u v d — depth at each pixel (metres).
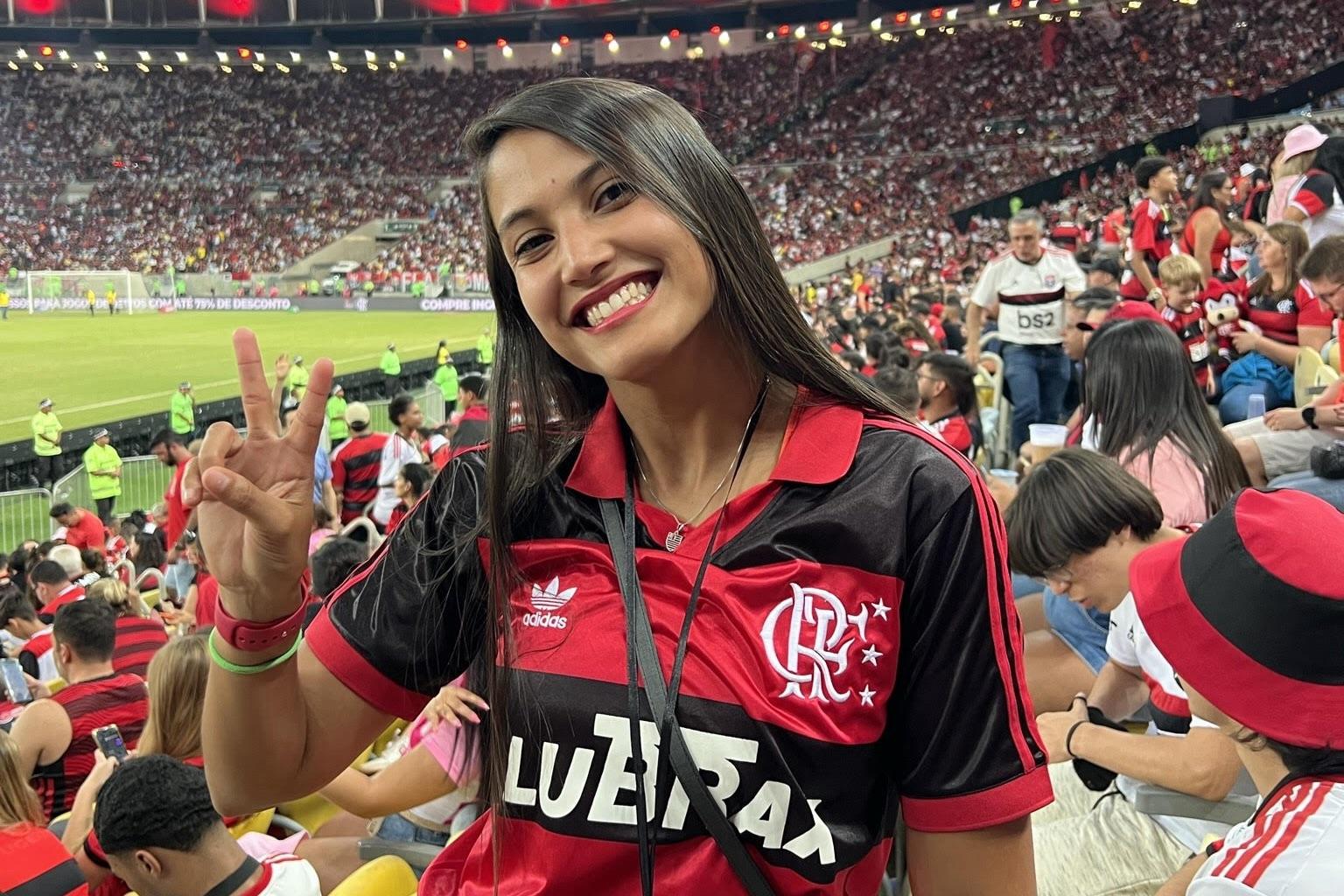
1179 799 2.28
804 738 1.07
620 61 55.25
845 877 1.11
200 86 59.25
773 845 1.06
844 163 44.66
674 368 1.18
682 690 1.09
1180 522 3.16
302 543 1.14
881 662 1.10
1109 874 2.39
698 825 1.08
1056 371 7.55
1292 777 1.36
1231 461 3.23
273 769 1.23
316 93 57.97
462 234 50.22
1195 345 5.68
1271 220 6.14
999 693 1.11
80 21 57.09
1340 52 36.66
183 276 45.53
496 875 1.19
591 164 1.12
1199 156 31.34
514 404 1.29
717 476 1.22
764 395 1.23
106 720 3.88
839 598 1.10
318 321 39.91
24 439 16.50
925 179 42.34
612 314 1.13
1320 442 3.84
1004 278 7.51
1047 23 43.31
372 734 1.33
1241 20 39.59
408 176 54.22
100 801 2.33
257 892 2.35
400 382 23.75
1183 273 5.59
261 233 52.41
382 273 47.31
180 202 54.22
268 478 1.15
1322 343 4.92
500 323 1.31
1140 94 40.38
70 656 4.08
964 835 1.12
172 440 12.35
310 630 1.33
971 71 45.38
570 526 1.22
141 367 27.62
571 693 1.14
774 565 1.12
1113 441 3.31
